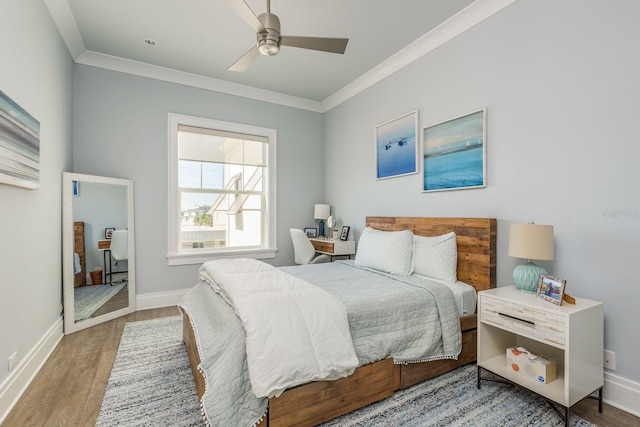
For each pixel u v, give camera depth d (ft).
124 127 11.21
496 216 7.82
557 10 6.61
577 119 6.31
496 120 7.81
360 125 12.85
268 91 13.66
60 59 8.87
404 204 10.68
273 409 4.66
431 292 6.81
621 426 5.19
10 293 5.74
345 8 8.05
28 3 6.50
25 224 6.44
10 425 5.16
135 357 7.64
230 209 13.53
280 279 6.40
